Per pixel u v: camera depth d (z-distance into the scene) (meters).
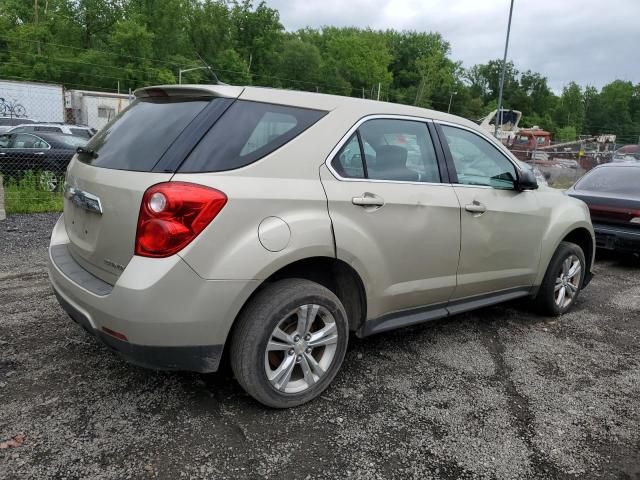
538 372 3.60
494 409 3.06
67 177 3.34
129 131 2.92
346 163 3.04
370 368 3.52
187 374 3.27
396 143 3.36
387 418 2.91
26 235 7.10
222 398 3.01
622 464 2.61
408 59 101.50
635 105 107.12
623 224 6.89
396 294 3.30
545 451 2.68
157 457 2.47
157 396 3.00
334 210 2.90
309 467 2.46
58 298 3.01
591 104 107.38
